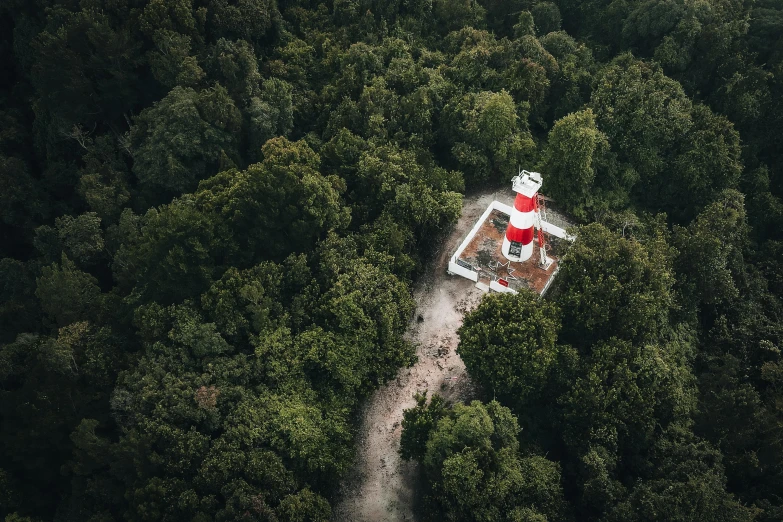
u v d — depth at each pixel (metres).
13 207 75.25
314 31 89.88
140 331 60.03
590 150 71.31
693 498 53.38
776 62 84.62
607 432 57.81
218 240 62.22
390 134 78.19
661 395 60.97
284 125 78.62
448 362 65.56
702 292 70.25
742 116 82.38
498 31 94.69
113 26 78.00
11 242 77.19
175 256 59.75
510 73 81.44
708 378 67.69
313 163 70.19
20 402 58.06
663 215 72.25
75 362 60.00
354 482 59.94
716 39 84.19
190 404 55.50
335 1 90.56
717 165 75.25
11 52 85.00
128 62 76.44
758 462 60.56
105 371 60.31
